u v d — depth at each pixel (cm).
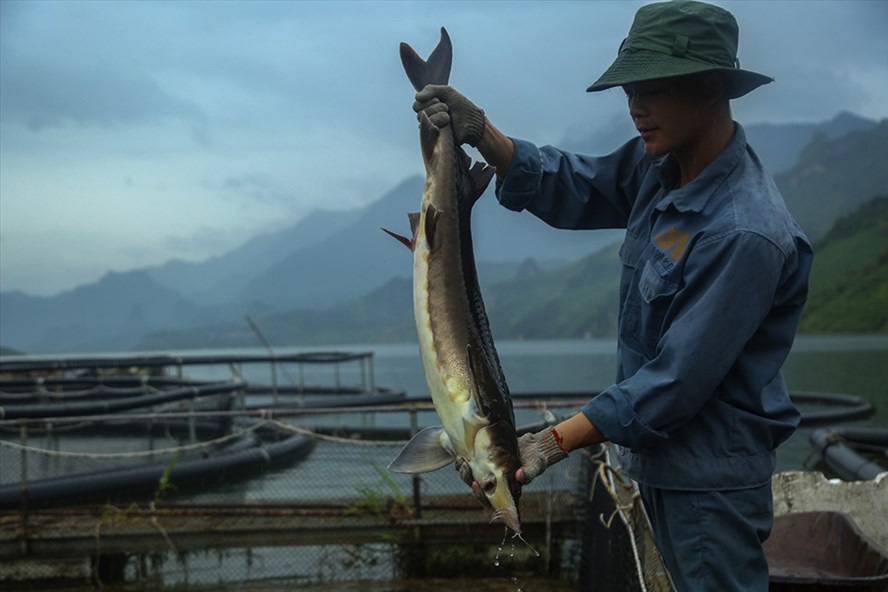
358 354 2436
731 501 335
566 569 920
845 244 15912
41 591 916
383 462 1344
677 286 334
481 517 952
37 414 1561
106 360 2366
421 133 382
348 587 888
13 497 1042
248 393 2917
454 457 350
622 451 382
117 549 939
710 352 314
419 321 357
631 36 340
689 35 326
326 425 1833
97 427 1914
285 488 1161
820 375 4294
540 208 412
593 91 343
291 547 948
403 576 927
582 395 1856
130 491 1141
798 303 342
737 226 321
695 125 336
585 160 413
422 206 372
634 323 364
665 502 346
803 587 527
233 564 944
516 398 1833
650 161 383
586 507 825
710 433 336
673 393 314
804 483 768
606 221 420
